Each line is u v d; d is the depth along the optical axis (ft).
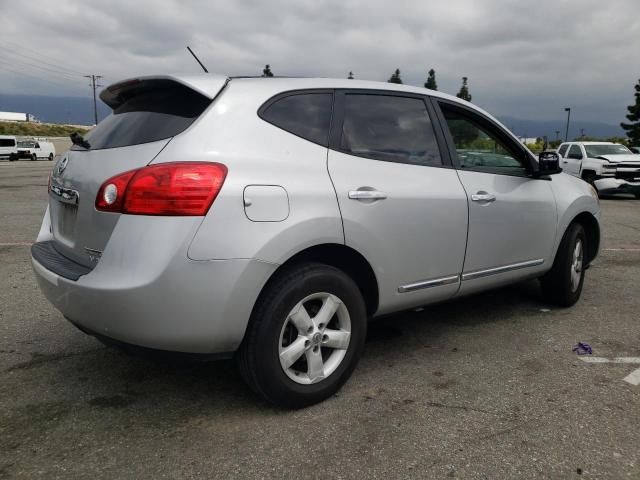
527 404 9.76
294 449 8.21
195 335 8.15
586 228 16.60
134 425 8.89
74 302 8.48
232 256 8.15
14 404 9.55
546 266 14.64
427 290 11.31
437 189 11.20
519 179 13.52
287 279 8.91
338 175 9.64
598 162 53.31
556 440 8.56
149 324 7.95
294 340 9.27
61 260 9.48
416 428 8.86
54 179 10.80
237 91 9.15
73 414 9.23
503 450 8.25
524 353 12.21
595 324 14.28
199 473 7.61
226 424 8.94
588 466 7.88
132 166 8.36
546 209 14.10
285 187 8.79
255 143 8.85
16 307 14.99
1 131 260.21
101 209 8.45
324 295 9.39
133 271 7.88
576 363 11.66
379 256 10.12
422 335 13.35
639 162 51.90
